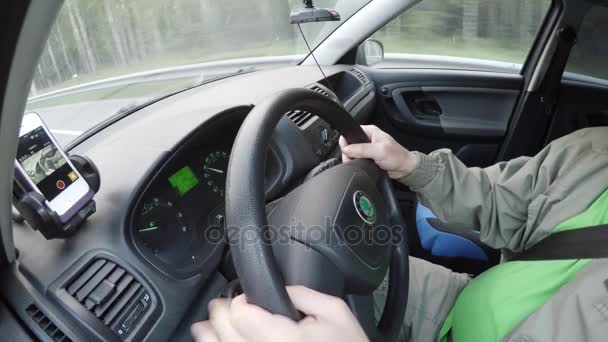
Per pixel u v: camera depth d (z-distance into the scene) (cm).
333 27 218
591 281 78
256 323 53
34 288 76
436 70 226
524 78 221
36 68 50
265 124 69
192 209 108
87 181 86
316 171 101
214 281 102
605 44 211
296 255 73
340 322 54
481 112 226
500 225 106
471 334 96
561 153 99
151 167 98
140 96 157
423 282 122
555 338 78
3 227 69
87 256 83
